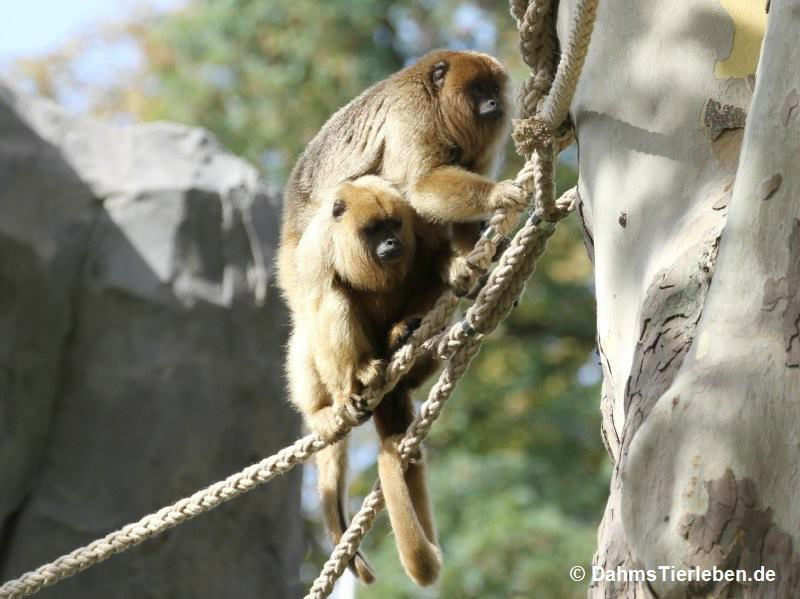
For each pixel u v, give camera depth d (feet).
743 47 20.21
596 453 79.77
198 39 87.15
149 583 49.93
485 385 84.02
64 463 50.24
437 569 26.35
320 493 30.19
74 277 51.08
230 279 52.85
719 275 16.69
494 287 24.71
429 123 30.25
